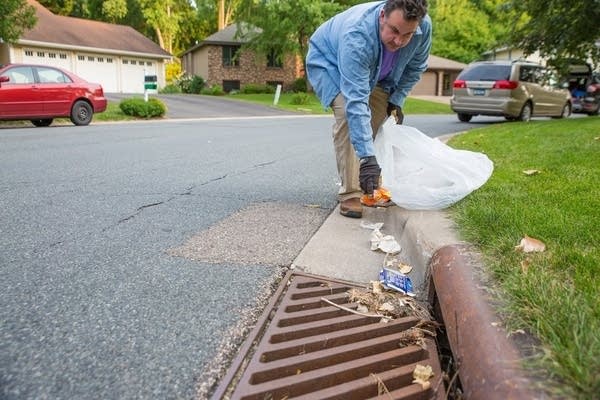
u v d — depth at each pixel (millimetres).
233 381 1256
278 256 2154
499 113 10414
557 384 970
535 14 9641
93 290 1754
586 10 8844
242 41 27578
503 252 1715
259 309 1648
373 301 1741
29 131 8258
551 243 1775
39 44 21703
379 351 1448
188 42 41188
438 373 1319
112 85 25297
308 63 2865
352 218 2826
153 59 26906
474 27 36000
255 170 4461
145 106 12133
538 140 5281
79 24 25328
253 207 3029
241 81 29125
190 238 2375
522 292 1345
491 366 1084
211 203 3117
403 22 2209
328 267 2055
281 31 22203
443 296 1537
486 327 1228
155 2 33312
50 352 1351
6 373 1249
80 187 3561
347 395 1223
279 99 22125
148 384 1227
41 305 1627
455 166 2543
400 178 2527
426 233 2039
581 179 2979
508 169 3482
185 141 6949
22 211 2842
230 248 2242
